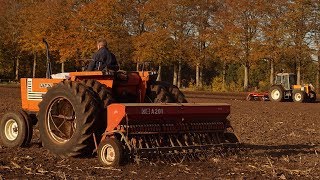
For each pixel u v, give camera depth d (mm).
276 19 49406
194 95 41406
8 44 59312
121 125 9000
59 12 49656
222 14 51469
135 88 10422
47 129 10016
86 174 8133
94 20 47188
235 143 10133
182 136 9641
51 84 10828
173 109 9359
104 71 9734
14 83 56562
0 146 11148
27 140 11062
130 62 51344
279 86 35812
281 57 49969
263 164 9352
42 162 9195
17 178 7707
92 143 9523
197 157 9547
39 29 49344
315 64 53500
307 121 20016
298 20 49375
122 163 8836
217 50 51344
